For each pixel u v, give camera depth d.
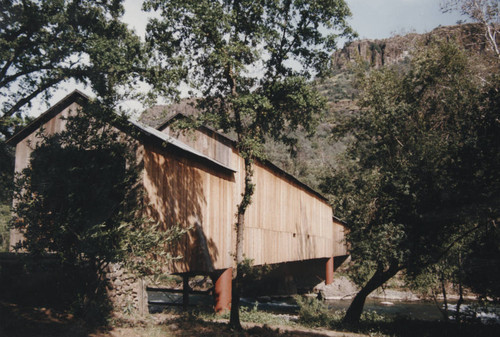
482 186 11.82
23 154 14.67
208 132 19.20
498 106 11.73
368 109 18.48
